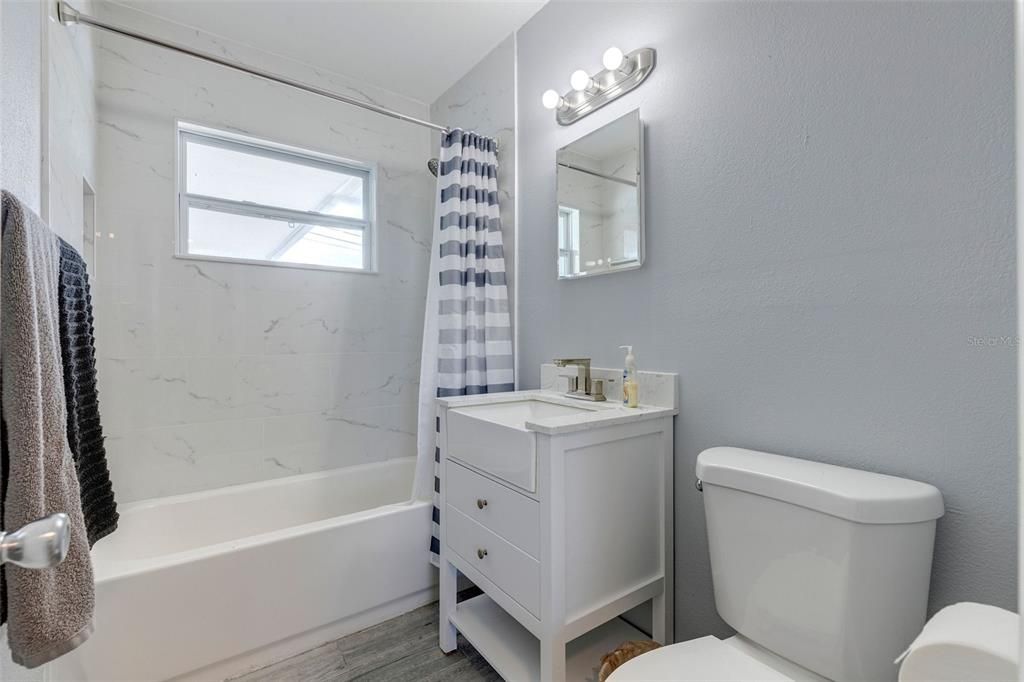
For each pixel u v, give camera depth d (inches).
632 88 60.9
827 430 42.5
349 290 96.3
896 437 38.2
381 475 97.0
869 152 39.7
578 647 56.0
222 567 55.6
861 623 32.8
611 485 49.1
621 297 63.0
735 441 49.9
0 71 28.5
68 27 53.0
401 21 78.6
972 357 34.4
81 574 29.8
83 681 47.4
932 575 36.2
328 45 85.0
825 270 42.6
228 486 83.2
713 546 42.5
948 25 35.4
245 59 84.8
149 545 72.3
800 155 44.3
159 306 77.3
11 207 26.7
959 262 35.0
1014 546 32.6
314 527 63.2
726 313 50.6
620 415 50.1
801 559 35.8
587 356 68.4
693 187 53.9
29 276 27.0
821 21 42.7
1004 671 18.6
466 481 57.3
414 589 71.1
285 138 88.6
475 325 78.7
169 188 77.8
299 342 90.6
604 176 64.2
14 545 17.1
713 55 51.7
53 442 29.0
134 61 74.8
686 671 33.5
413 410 104.4
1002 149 33.0
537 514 45.4
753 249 48.1
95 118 70.2
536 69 76.8
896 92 38.1
